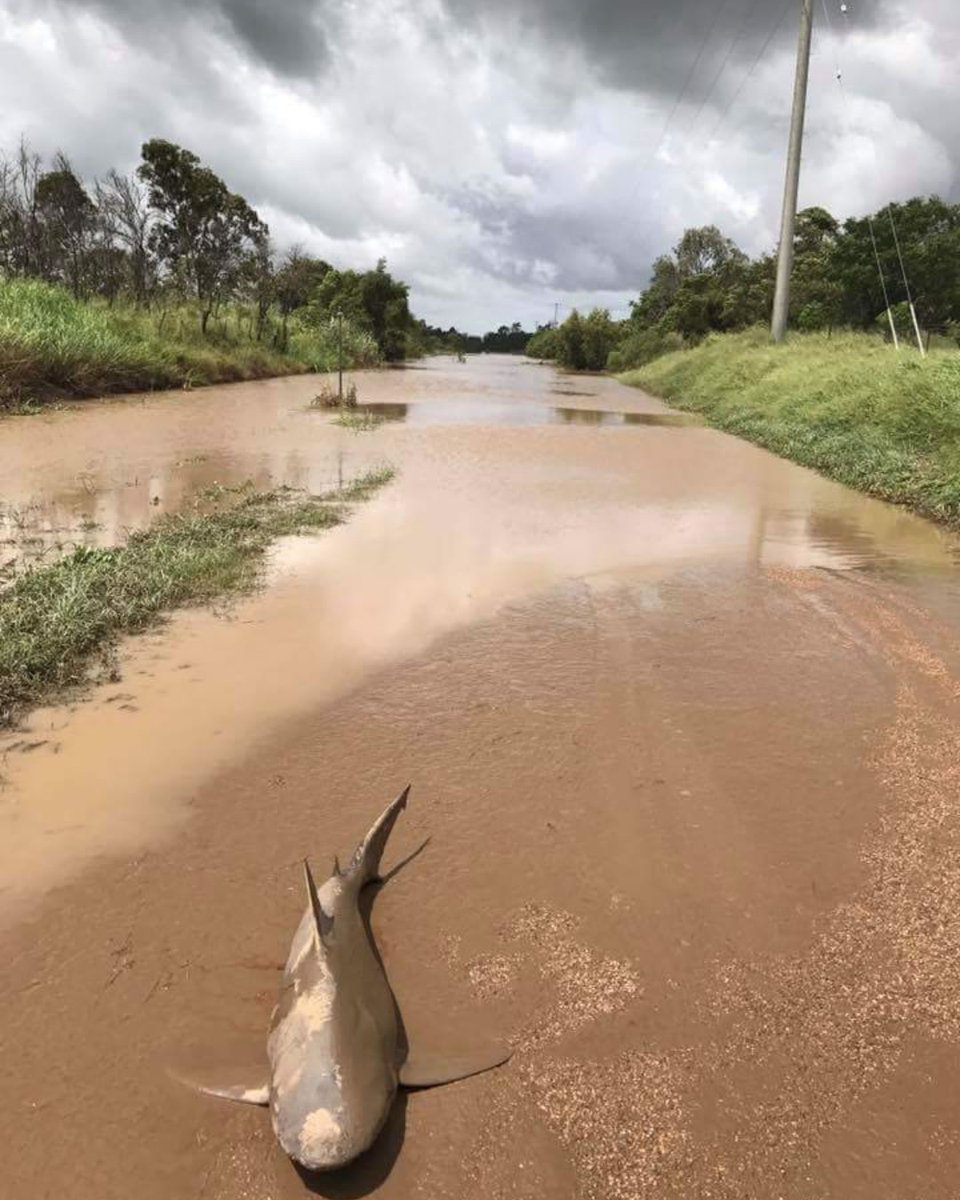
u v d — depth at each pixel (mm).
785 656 6137
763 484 12953
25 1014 3027
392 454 14625
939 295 29250
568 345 62750
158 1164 2527
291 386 29609
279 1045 2680
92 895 3609
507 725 5059
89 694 5297
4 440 14500
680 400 29078
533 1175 2508
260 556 8078
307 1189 2457
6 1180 2475
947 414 13016
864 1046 2939
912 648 6305
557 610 6992
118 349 22797
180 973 3221
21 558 7805
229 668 5719
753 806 4301
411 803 4289
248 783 4430
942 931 3461
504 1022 3031
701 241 64812
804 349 26422
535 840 4023
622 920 3533
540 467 13852
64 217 29734
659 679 5723
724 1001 3127
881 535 9820
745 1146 2594
